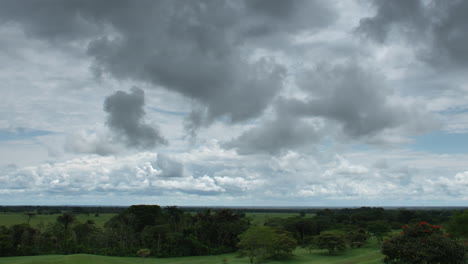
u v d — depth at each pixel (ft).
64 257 273.13
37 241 349.61
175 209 447.83
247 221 472.03
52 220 617.62
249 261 304.09
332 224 506.89
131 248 352.08
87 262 263.70
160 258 329.72
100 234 377.30
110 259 286.66
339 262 278.46
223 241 394.52
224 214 424.87
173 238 353.72
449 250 148.77
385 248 165.78
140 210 431.84
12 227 360.48
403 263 160.35
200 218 421.18
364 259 286.66
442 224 537.24
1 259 288.10
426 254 148.97
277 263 292.81
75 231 391.24
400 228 552.82
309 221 472.44
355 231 411.95
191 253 351.67
